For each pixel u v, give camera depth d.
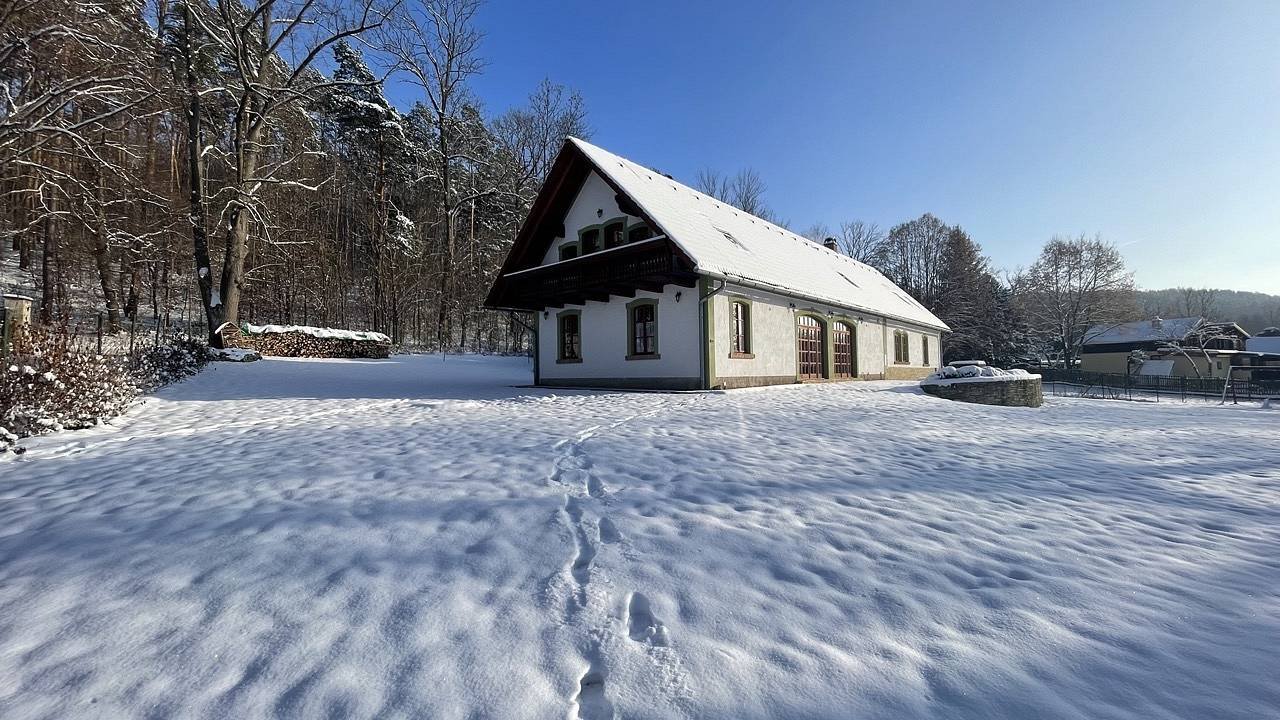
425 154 33.44
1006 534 3.28
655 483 4.27
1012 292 50.44
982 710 1.71
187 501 3.82
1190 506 3.96
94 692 1.79
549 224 16.69
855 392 13.58
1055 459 5.62
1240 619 2.28
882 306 21.23
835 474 4.67
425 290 33.16
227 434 6.79
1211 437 7.67
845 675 1.87
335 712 1.68
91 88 16.19
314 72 25.58
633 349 15.14
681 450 5.61
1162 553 3.03
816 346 17.92
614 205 15.32
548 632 2.12
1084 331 45.16
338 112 30.22
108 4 16.44
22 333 6.73
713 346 13.56
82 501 3.87
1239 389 30.28
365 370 19.05
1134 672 1.90
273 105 20.73
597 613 2.26
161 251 24.73
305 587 2.48
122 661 1.95
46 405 6.64
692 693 1.78
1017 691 1.79
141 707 1.72
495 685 1.81
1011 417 9.64
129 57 17.11
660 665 1.92
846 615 2.27
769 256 16.97
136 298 24.89
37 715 1.68
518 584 2.51
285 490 4.06
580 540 3.05
